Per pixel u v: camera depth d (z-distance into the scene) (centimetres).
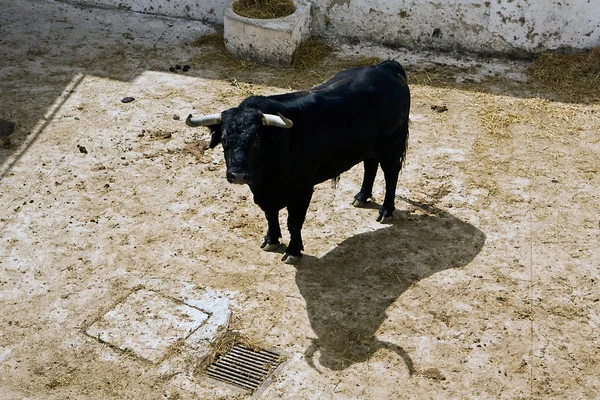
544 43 1063
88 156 854
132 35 1143
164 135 897
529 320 634
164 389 570
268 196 650
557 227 748
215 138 617
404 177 825
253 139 586
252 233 739
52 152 859
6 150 860
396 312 642
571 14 1034
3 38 1113
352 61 1081
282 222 755
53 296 657
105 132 900
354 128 669
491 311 644
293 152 630
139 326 627
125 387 571
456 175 829
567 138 898
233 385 573
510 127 920
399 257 707
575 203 784
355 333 620
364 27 1120
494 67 1064
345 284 673
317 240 730
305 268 692
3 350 602
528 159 857
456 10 1070
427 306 649
